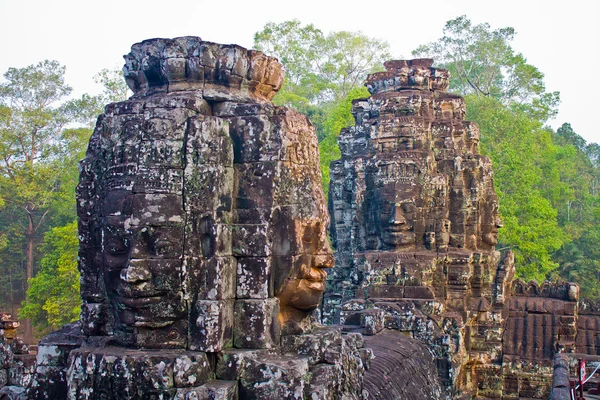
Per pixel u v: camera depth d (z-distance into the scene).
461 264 16.39
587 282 42.97
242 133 7.71
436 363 14.53
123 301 7.16
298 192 7.80
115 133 7.88
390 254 16.20
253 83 8.32
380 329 13.80
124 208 7.39
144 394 6.78
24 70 41.66
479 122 37.38
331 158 32.91
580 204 51.53
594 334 17.19
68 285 29.59
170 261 7.20
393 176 16.59
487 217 17.66
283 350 7.62
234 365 7.15
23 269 41.97
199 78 8.05
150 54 8.20
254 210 7.54
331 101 49.84
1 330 14.31
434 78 18.27
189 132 7.41
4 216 42.50
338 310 17.38
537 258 35.62
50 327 32.28
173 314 7.19
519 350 16.72
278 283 7.61
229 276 7.42
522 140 36.84
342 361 7.95
